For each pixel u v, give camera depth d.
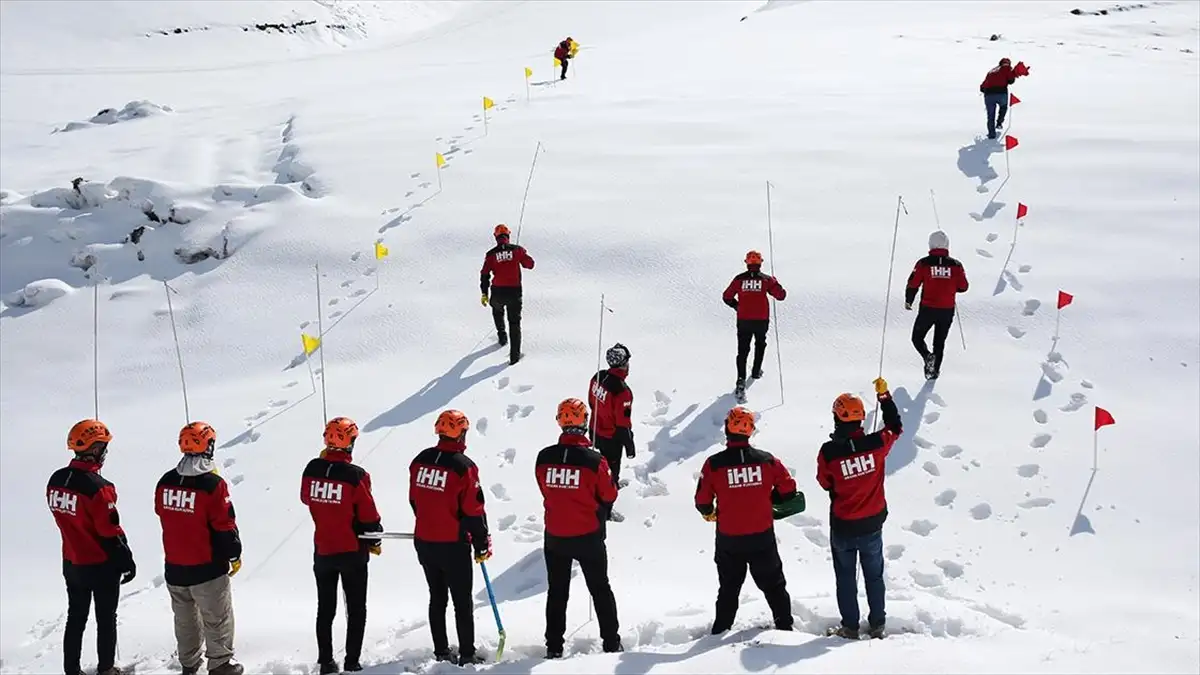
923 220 12.15
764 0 48.03
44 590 7.67
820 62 21.78
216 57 49.09
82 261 13.96
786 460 8.25
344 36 56.94
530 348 10.61
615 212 13.05
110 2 52.41
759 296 9.08
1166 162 13.00
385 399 9.96
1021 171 13.13
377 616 6.59
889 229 11.99
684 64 22.91
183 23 51.81
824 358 9.86
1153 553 6.82
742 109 17.00
